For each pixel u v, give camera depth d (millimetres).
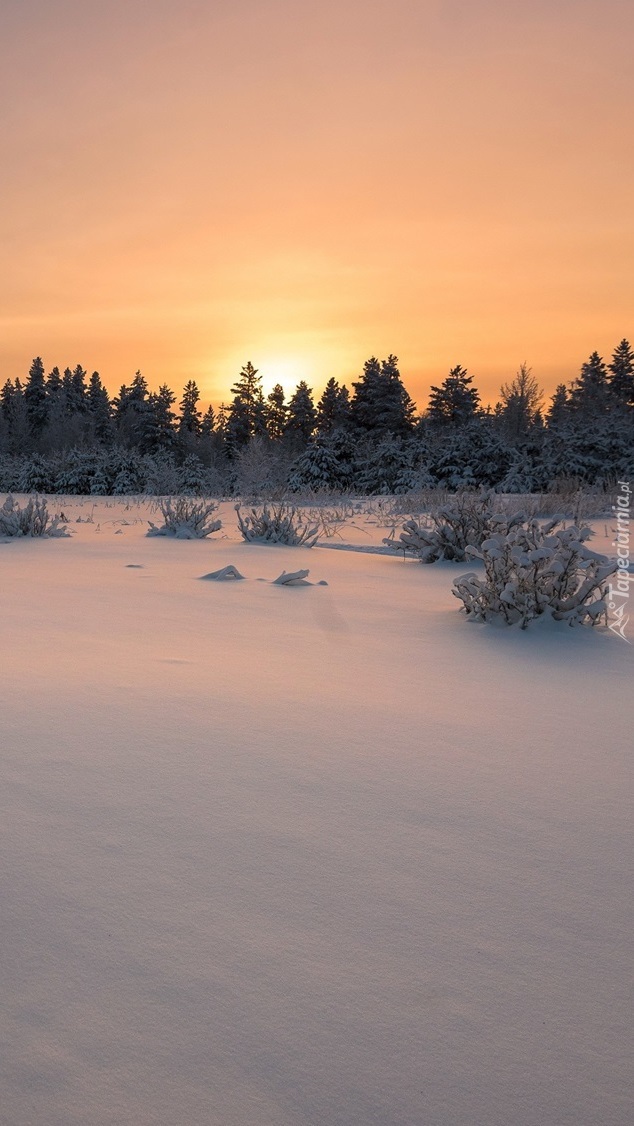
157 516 17969
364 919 1699
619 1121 1187
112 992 1430
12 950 1551
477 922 1704
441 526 9086
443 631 5094
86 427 78438
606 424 34281
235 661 4145
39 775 2480
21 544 10805
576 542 5375
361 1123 1169
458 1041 1334
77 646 4398
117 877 1852
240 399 86500
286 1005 1405
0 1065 1256
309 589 6824
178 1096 1207
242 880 1855
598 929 1690
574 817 2285
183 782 2457
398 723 3146
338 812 2268
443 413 73938
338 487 30938
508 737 3004
